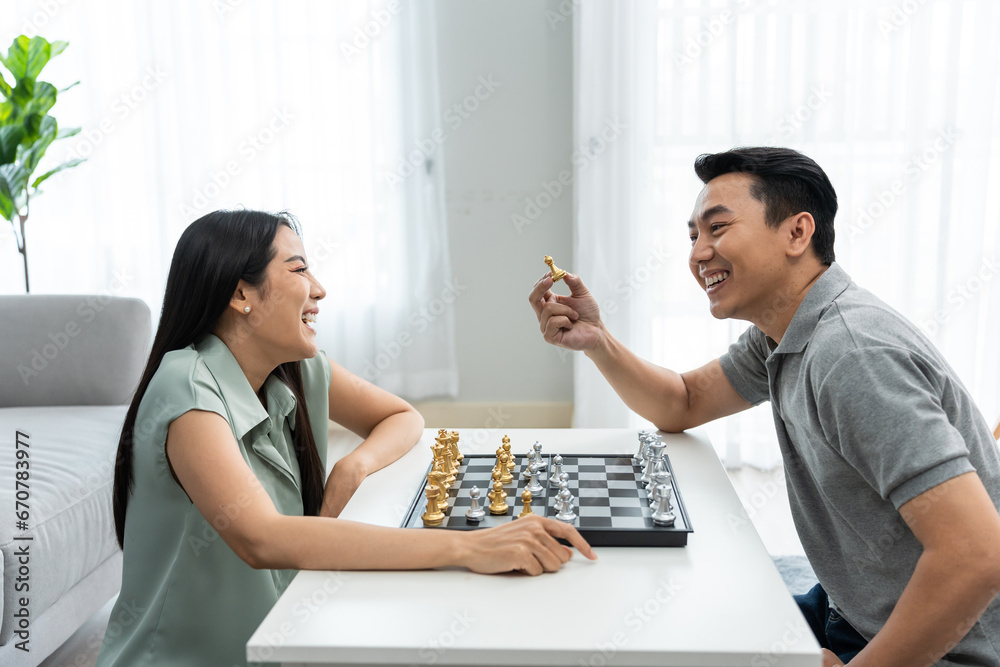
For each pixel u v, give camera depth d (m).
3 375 2.34
